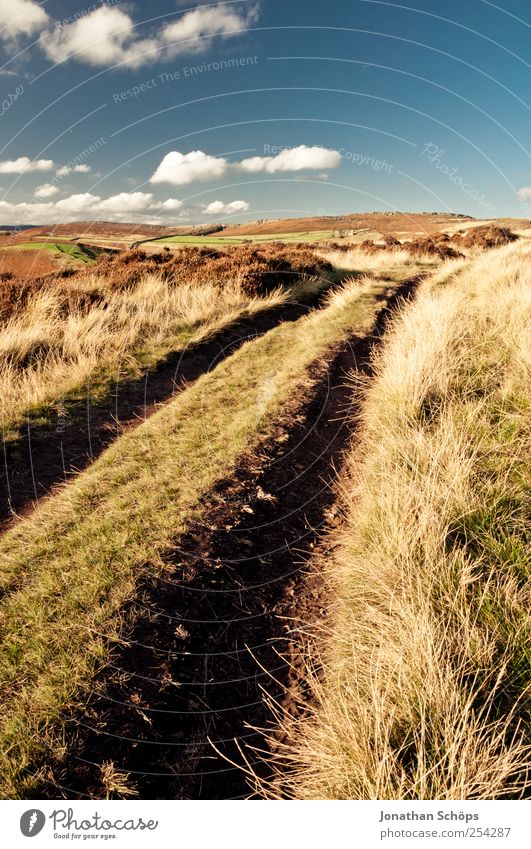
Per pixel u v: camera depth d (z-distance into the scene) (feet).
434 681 6.68
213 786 7.34
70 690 7.45
